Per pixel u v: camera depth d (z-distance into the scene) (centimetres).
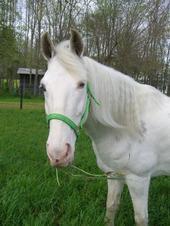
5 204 393
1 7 2170
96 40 1962
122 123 332
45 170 546
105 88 317
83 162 626
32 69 4134
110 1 2125
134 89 341
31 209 414
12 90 3491
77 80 274
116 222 396
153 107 350
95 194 475
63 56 283
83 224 367
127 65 2170
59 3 2284
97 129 331
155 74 3119
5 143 771
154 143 344
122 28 2084
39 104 2272
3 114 1418
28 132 960
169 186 517
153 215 420
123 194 474
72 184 492
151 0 2273
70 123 270
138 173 343
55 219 397
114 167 348
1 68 3853
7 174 530
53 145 260
